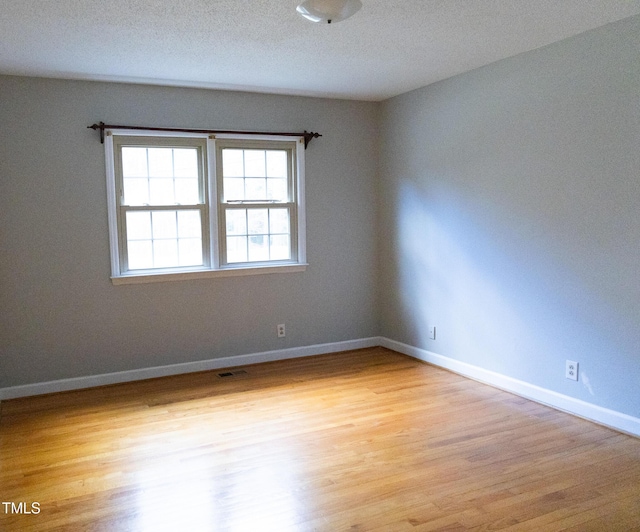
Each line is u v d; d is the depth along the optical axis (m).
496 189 3.88
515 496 2.46
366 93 4.75
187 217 4.45
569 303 3.40
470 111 4.06
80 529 2.24
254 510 2.38
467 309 4.25
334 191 5.02
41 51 3.30
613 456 2.84
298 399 3.83
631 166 2.98
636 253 3.00
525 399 3.74
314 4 2.47
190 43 3.21
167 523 2.28
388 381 4.22
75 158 4.02
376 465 2.79
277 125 4.71
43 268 3.99
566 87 3.32
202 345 4.57
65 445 3.09
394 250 5.08
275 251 4.85
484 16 2.87
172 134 4.29
